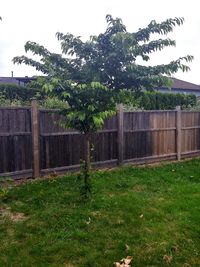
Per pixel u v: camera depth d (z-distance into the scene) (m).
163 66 5.99
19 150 7.43
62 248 4.46
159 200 6.43
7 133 7.20
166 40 6.00
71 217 5.43
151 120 9.98
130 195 6.62
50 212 5.59
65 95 5.39
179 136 10.73
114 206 5.98
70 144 8.29
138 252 4.41
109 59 5.83
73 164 8.38
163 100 16.17
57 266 4.05
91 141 8.62
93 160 8.73
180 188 7.27
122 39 5.64
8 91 12.31
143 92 6.21
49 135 7.86
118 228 5.12
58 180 7.51
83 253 4.36
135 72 5.90
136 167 9.20
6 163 7.23
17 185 7.08
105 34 5.89
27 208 5.81
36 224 5.16
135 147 9.65
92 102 5.76
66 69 6.08
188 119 11.06
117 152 9.23
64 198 6.32
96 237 4.79
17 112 7.36
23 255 4.28
